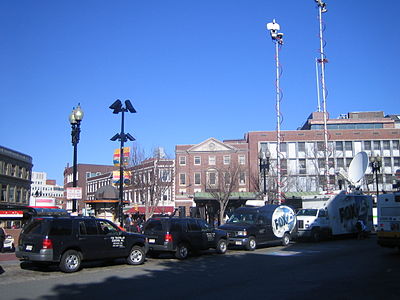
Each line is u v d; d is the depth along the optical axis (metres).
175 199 60.62
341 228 27.55
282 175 56.47
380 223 17.77
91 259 13.77
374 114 73.12
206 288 10.41
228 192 49.34
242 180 59.12
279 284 10.91
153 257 18.11
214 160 61.25
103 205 24.77
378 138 62.44
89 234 13.82
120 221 21.25
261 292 9.83
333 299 9.01
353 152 62.31
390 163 61.66
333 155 57.38
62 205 99.88
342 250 20.45
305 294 9.55
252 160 60.88
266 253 19.47
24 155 57.31
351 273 12.72
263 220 22.14
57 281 11.63
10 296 9.45
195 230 17.92
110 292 9.95
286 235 23.62
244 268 14.17
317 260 16.23
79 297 9.34
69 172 96.38
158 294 9.66
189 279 11.88
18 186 54.56
